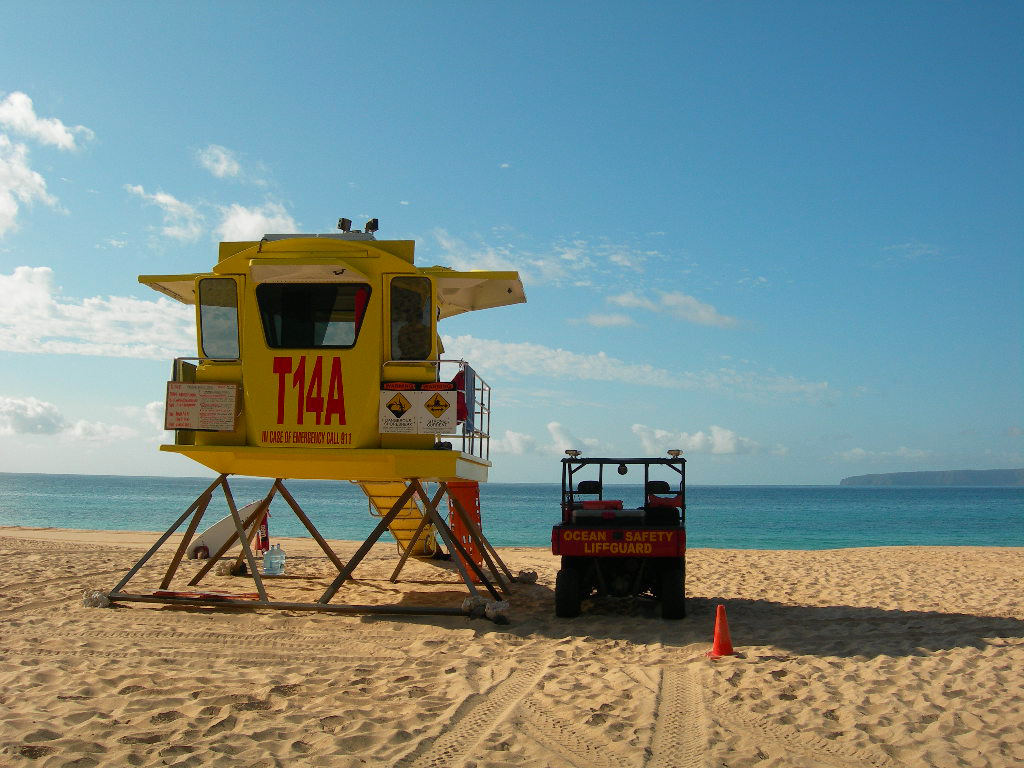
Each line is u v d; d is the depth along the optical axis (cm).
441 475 1018
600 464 1162
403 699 658
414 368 1024
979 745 546
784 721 602
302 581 1429
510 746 550
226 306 1048
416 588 1360
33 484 19762
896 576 1590
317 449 1011
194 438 1061
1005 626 1011
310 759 517
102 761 502
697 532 5316
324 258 1019
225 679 709
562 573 1064
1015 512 8881
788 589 1396
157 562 1677
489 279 1066
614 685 708
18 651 813
